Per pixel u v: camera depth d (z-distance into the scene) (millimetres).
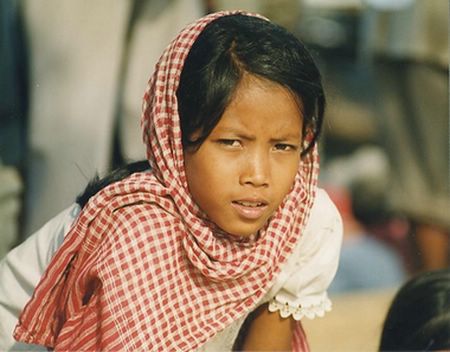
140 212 4984
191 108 4883
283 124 4809
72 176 8945
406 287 5578
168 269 4996
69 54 8930
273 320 5492
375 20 10820
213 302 5105
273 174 4840
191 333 5047
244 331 5605
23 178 9289
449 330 5367
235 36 4875
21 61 9258
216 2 10406
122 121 9156
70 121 8930
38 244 5543
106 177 5430
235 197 4824
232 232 4879
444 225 10750
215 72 4809
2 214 9117
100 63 8953
